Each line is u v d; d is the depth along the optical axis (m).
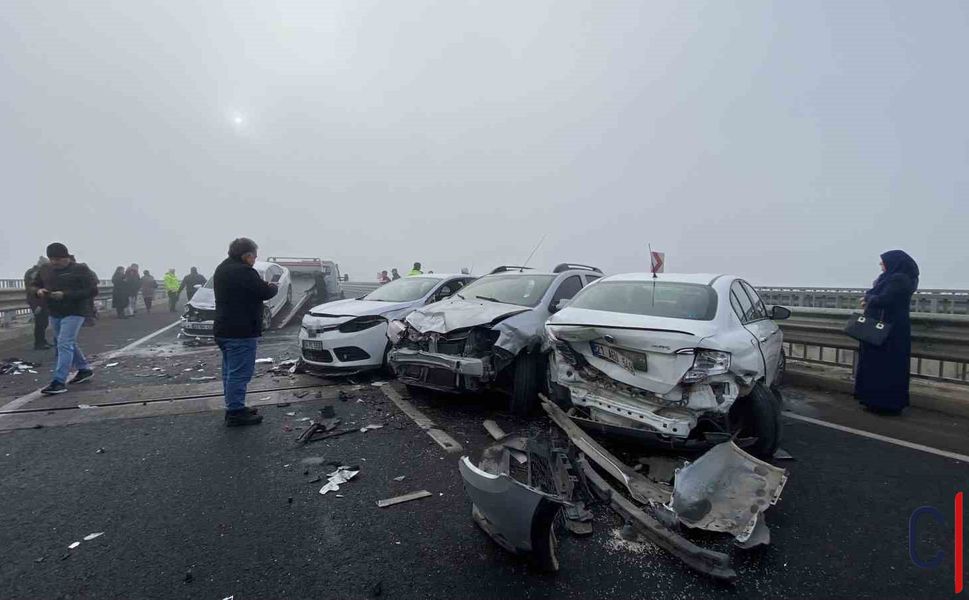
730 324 3.88
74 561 2.54
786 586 2.44
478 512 2.89
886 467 3.95
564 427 3.94
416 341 5.37
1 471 3.64
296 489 3.41
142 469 3.71
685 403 3.40
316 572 2.49
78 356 6.48
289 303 13.74
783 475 2.96
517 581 2.44
